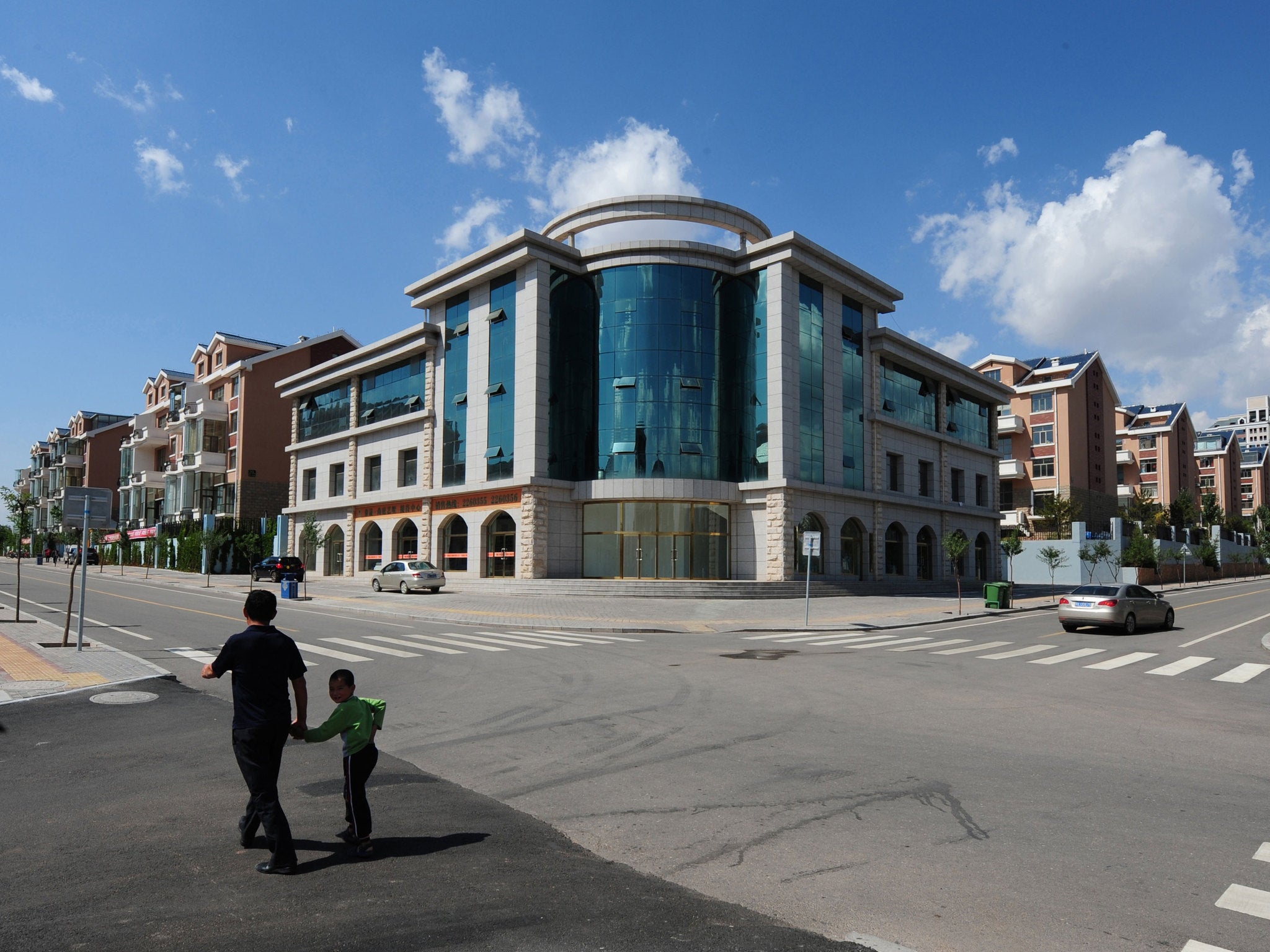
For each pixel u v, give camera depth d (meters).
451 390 41.78
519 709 10.27
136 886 4.68
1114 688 12.43
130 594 34.81
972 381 52.69
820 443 38.78
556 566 36.19
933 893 4.73
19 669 12.98
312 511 52.53
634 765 7.60
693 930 4.18
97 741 8.43
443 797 6.60
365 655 15.59
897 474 45.53
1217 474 113.88
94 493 15.66
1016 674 13.90
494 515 38.06
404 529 44.88
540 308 36.94
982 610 30.44
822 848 5.46
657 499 35.47
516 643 18.12
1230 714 10.30
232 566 56.84
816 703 10.84
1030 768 7.53
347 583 44.09
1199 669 14.79
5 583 44.12
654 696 11.25
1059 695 11.71
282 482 60.72
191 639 17.86
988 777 7.23
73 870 4.92
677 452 35.75
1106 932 4.23
